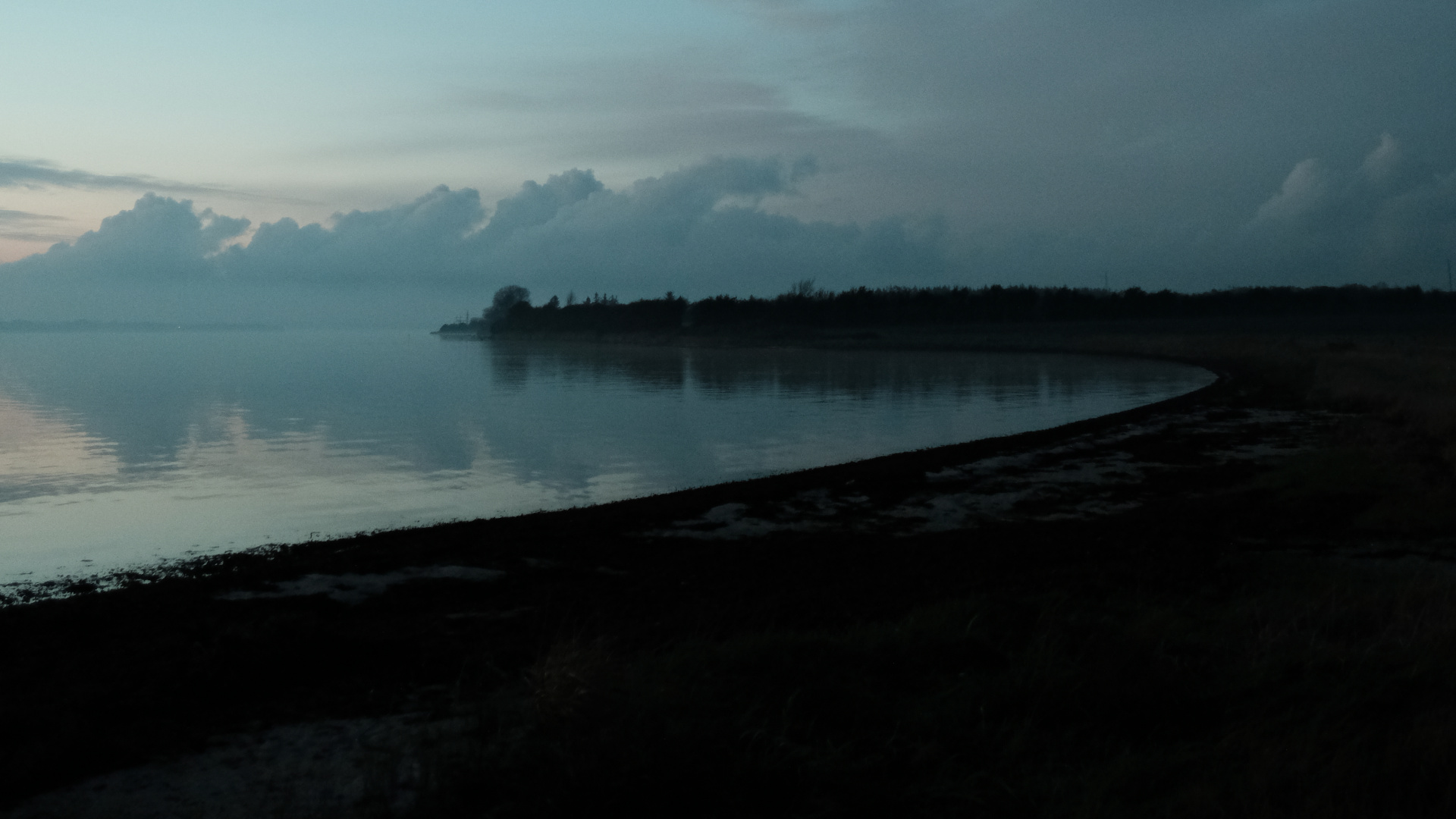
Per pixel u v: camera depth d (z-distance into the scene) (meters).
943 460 22.66
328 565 12.37
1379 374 42.12
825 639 7.02
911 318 155.75
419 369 83.00
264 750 5.39
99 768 5.11
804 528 15.55
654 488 22.62
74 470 25.69
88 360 103.81
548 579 11.56
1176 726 5.41
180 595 10.83
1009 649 7.02
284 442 31.73
